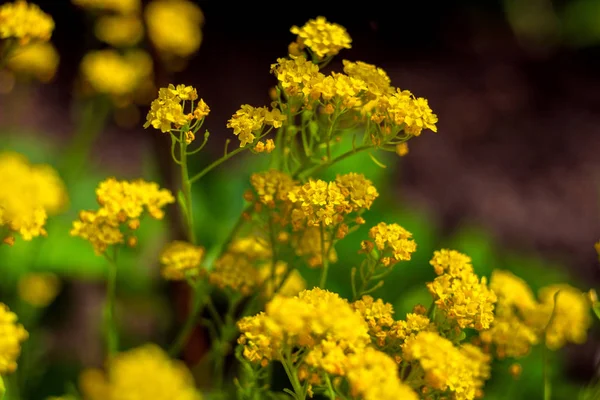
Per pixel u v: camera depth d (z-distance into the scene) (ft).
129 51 2.26
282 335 1.31
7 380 1.63
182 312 1.85
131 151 4.30
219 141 4.67
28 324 1.98
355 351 1.27
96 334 2.32
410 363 1.38
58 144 4.16
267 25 6.14
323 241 1.47
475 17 6.74
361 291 1.47
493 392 1.85
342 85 1.40
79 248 2.31
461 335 1.40
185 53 2.02
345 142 2.30
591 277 4.22
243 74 5.64
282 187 1.47
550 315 1.55
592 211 4.82
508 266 2.74
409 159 4.91
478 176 4.93
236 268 1.54
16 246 2.07
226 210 2.52
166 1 2.01
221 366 1.61
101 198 1.44
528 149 5.34
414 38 6.39
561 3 6.94
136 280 2.34
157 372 1.17
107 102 2.28
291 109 1.44
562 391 2.02
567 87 6.20
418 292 2.24
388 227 1.45
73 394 1.58
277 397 1.51
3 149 2.86
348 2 6.33
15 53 1.59
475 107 5.70
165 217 1.91
